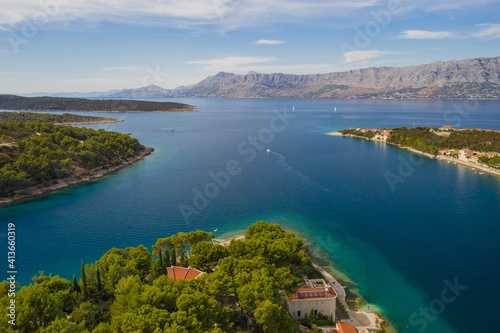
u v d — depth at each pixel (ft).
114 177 593.83
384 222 390.83
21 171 498.28
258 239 259.60
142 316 146.92
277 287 196.03
